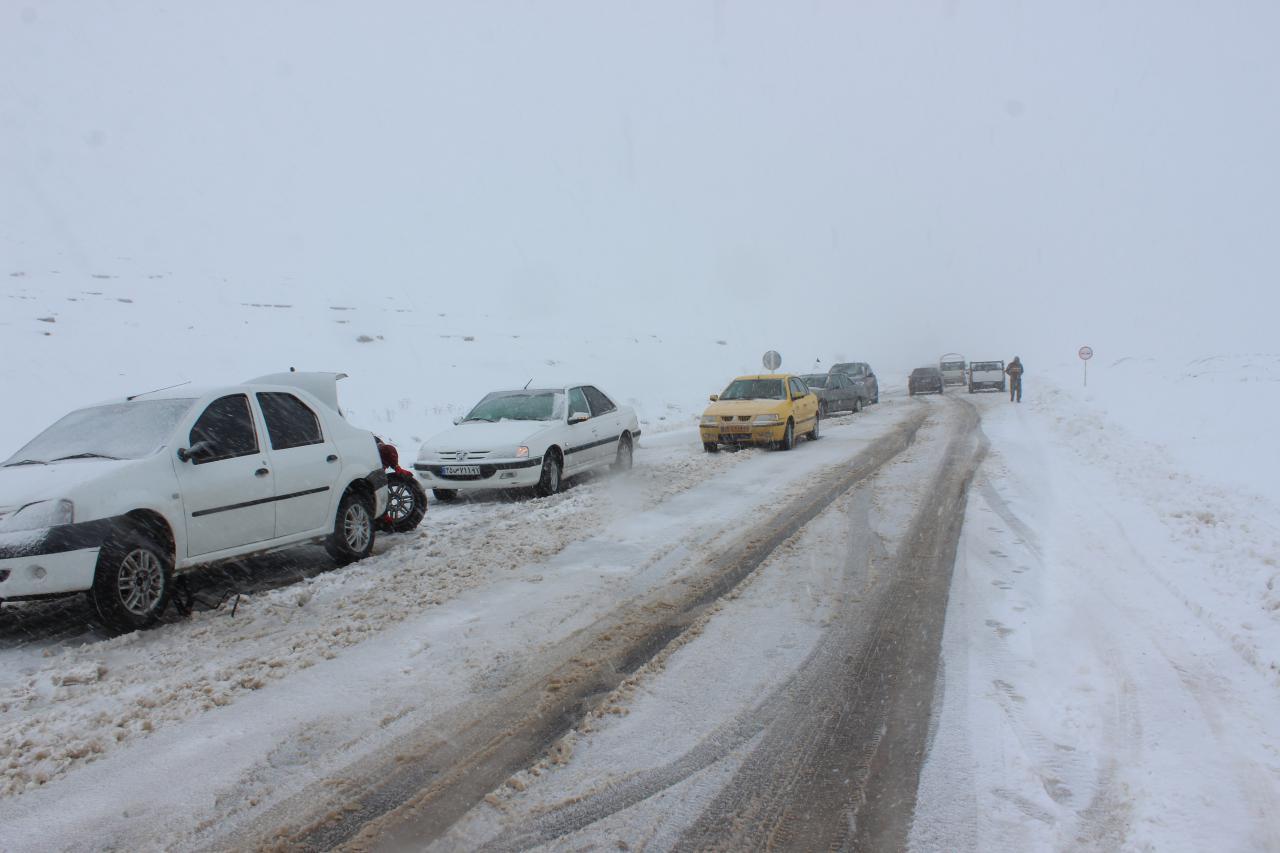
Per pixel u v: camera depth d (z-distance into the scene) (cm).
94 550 558
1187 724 405
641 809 344
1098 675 466
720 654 516
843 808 342
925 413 2439
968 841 316
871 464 1336
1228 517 815
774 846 316
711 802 348
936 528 849
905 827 327
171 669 514
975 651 510
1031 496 1010
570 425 1205
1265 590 590
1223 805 333
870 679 472
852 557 743
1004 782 359
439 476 1110
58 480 577
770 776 368
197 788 368
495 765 383
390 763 387
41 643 582
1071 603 593
